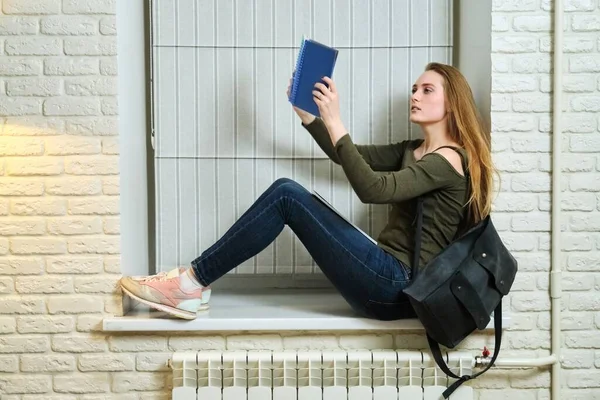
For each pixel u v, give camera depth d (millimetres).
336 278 2170
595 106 2275
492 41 2258
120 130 2268
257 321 2219
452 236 2188
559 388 2293
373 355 2182
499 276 2076
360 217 2684
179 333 2262
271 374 2195
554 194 2258
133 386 2270
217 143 2662
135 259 2486
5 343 2262
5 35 2225
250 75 2654
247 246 2191
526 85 2264
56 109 2236
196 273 2211
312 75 2203
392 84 2668
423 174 2100
